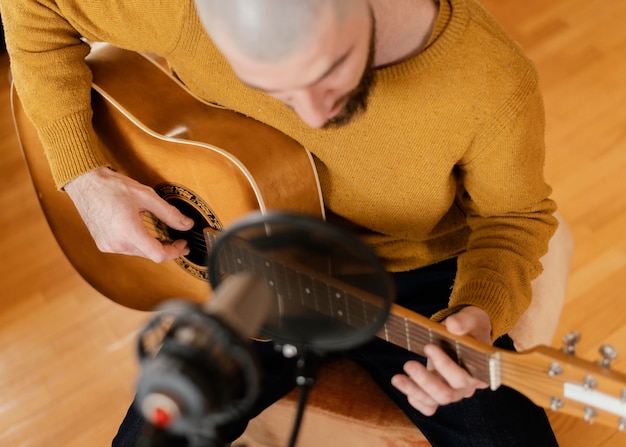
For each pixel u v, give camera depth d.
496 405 1.28
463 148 1.19
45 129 1.42
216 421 0.57
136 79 1.48
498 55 1.11
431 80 1.12
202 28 1.28
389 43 1.09
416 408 1.23
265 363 1.39
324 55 0.83
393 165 1.24
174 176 1.43
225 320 0.57
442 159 1.21
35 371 1.95
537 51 2.48
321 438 1.37
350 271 0.74
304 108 0.90
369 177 1.28
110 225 1.37
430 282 1.44
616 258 2.00
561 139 2.24
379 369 1.37
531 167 1.21
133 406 1.38
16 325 2.03
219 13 0.81
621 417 0.89
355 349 1.40
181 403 0.55
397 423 1.34
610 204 2.10
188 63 1.35
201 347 0.56
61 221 1.68
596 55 2.45
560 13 2.58
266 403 1.39
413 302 1.42
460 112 1.14
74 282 2.10
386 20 1.07
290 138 1.33
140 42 1.37
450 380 1.03
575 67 2.42
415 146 1.20
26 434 1.86
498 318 1.18
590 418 0.93
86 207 1.40
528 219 1.28
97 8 1.33
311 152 1.32
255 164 1.31
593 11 2.57
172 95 1.45
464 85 1.12
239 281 0.61
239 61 0.84
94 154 1.41
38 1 1.36
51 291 2.08
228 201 1.37
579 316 1.91
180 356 0.55
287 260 0.75
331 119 1.00
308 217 0.69
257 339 1.42
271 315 0.80
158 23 1.31
